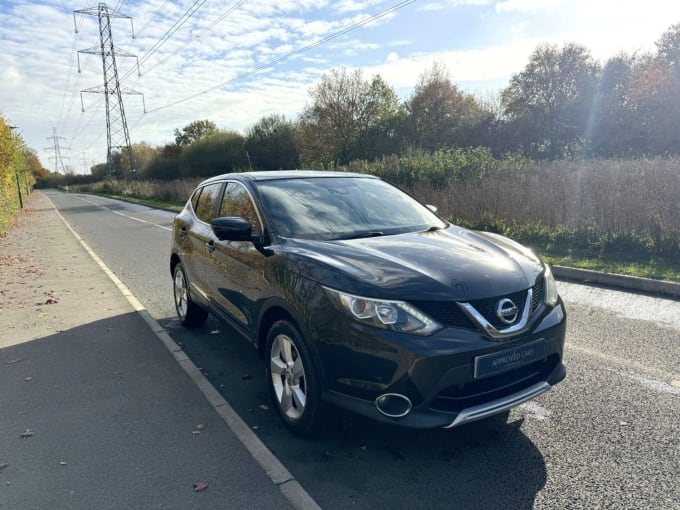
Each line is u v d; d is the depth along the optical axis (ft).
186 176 195.72
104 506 8.82
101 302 23.34
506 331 9.46
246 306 12.92
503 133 147.64
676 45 118.21
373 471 9.73
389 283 9.46
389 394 9.12
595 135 131.44
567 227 33.88
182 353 16.34
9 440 11.16
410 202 15.46
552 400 12.36
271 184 14.37
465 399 9.34
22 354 16.62
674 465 9.58
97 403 12.91
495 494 8.94
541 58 144.15
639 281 23.40
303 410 10.64
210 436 11.16
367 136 155.84
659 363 14.42
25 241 50.01
